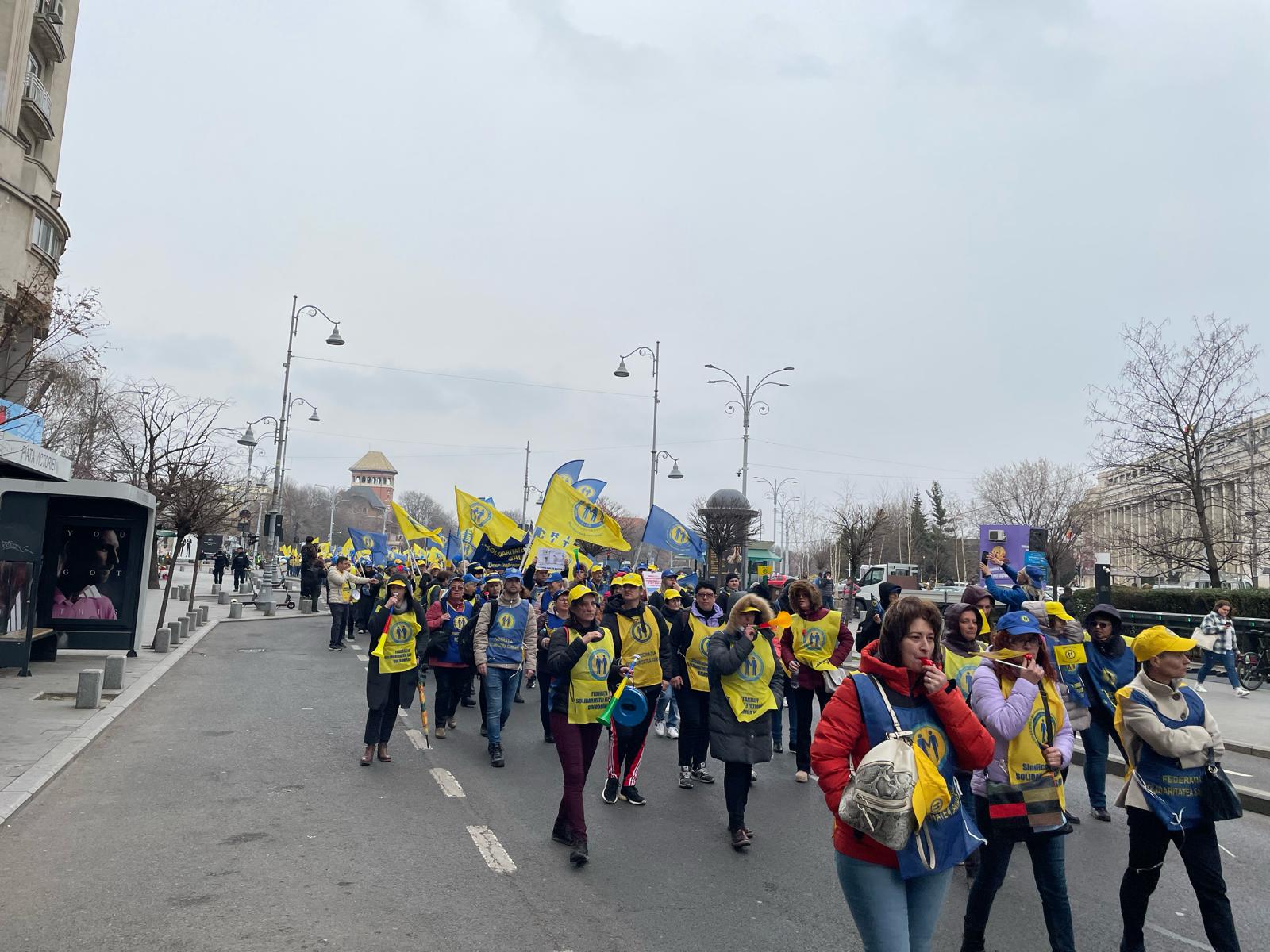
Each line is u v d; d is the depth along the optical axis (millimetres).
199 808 7234
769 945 4879
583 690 6359
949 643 6000
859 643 9414
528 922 5098
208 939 4738
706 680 8516
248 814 7086
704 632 8578
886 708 3514
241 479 40656
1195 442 26609
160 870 5773
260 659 17156
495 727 9195
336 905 5254
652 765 9617
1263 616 20734
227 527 35500
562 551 14734
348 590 19406
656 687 8102
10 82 25953
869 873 3375
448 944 4758
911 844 3318
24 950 4539
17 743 9016
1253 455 31656
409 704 9273
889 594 9484
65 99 30766
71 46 31078
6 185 24422
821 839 6977
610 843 6660
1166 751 4488
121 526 15898
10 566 13297
